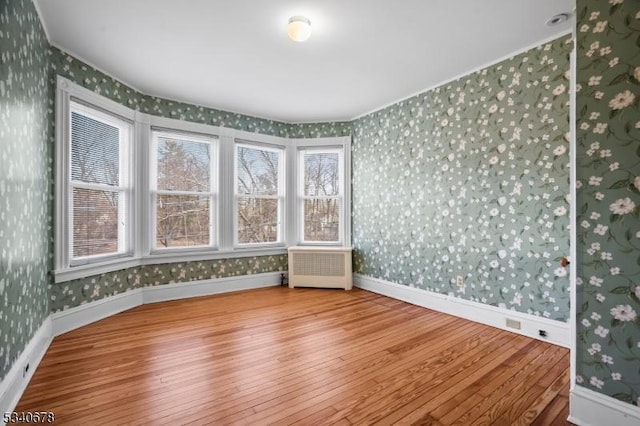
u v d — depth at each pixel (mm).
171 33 2379
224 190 4051
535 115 2547
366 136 4227
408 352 2316
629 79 1368
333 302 3639
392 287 3840
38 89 2203
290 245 4535
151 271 3584
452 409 1645
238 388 1829
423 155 3477
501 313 2779
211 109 3973
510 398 1740
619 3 1389
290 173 4543
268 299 3760
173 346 2402
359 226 4340
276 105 3938
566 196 2379
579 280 1525
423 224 3477
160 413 1592
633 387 1368
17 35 1777
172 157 3744
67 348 2352
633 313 1365
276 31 2352
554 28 2334
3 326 1575
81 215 2846
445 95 3238
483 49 2629
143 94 3502
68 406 1644
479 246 2945
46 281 2428
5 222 1628
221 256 4035
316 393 1784
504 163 2754
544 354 2273
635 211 1357
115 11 2113
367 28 2316
